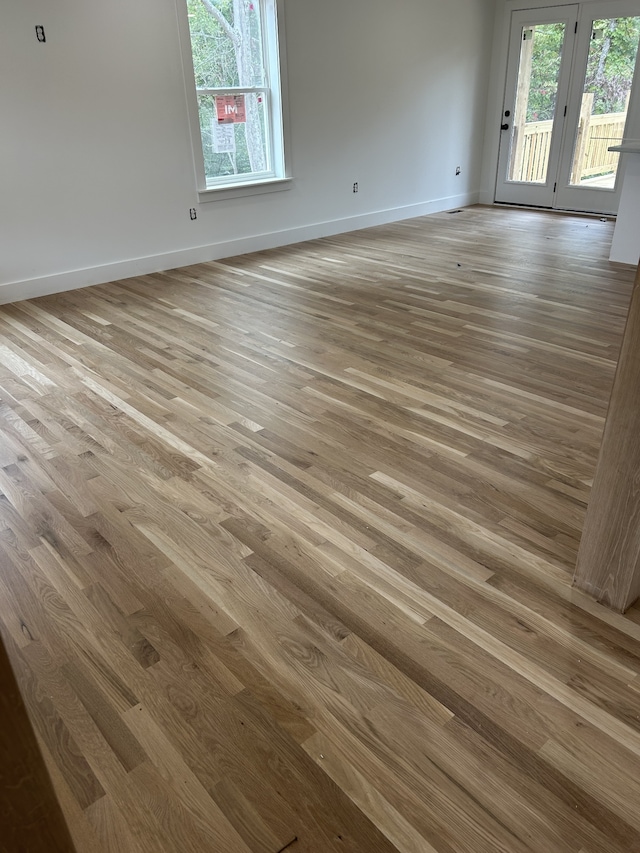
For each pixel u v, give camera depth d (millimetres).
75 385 3146
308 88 5695
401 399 2936
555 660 1570
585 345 3521
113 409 2893
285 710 1454
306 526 2072
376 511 2139
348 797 1268
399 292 4496
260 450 2527
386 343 3596
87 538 2043
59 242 4637
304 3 5371
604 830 1202
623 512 1602
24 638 1671
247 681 1529
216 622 1705
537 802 1252
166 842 1194
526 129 7336
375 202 6789
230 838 1199
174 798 1271
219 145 5379
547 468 2375
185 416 2812
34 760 689
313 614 1724
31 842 724
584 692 1485
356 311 4129
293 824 1221
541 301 4238
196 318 4078
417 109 6766
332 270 5133
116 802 1267
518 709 1445
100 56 4395
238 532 2051
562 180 7195
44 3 4059
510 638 1637
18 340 3783
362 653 1599
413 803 1254
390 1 6016
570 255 5359
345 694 1490
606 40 6352
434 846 1180
